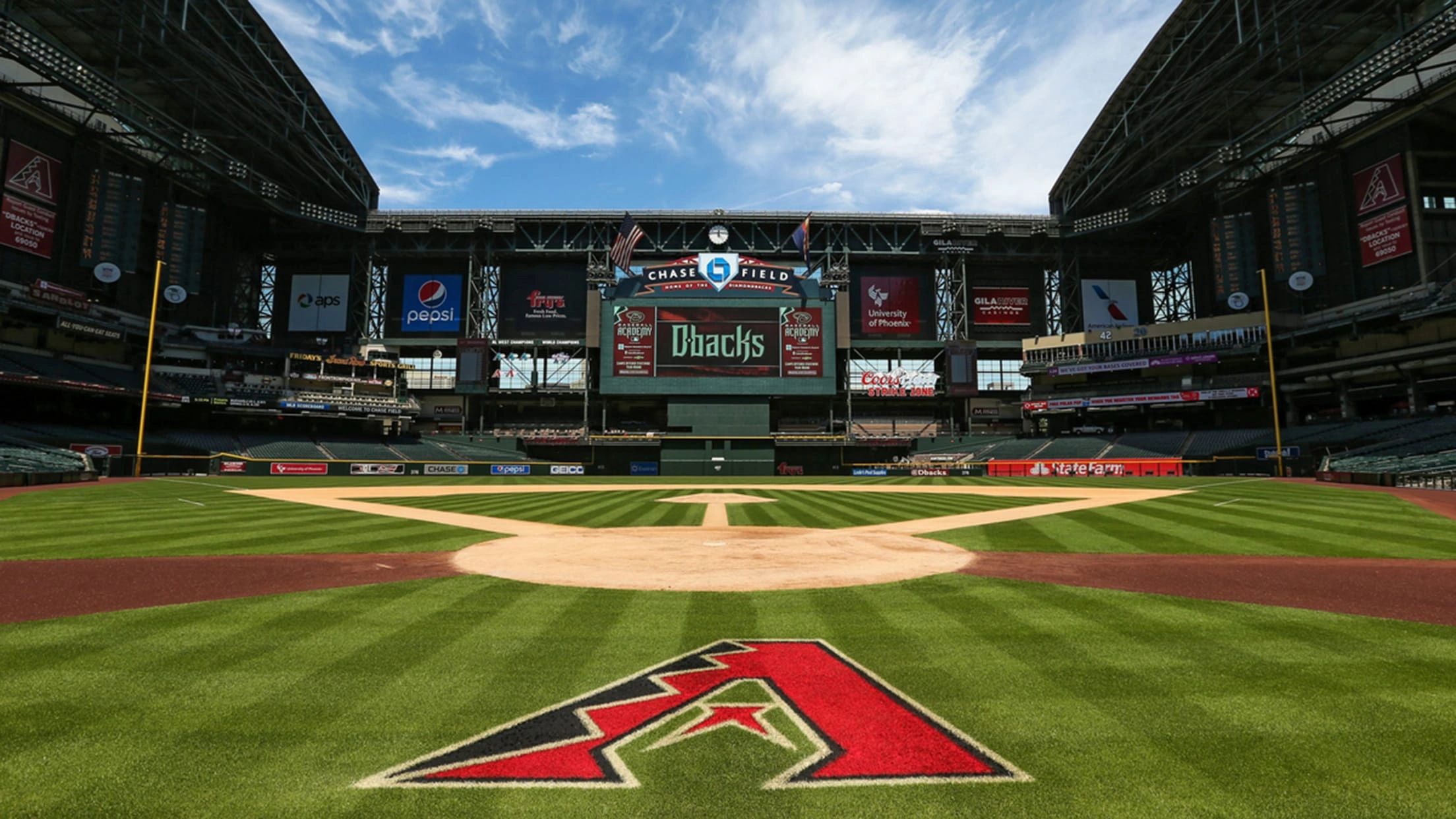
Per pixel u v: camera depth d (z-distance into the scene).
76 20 38.94
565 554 11.04
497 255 61.84
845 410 64.88
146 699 4.30
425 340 61.06
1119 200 62.94
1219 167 49.75
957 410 64.69
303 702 4.28
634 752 3.59
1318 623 6.25
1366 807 2.97
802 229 60.47
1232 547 11.40
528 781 3.25
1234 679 4.71
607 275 59.81
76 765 3.39
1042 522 15.91
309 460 48.22
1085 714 4.08
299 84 53.75
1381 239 42.59
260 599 7.41
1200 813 2.93
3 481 25.36
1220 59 46.91
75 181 44.56
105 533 13.30
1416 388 42.25
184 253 50.81
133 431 46.06
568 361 61.22
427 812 2.97
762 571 9.35
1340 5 38.56
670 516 18.17
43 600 7.34
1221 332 50.75
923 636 5.88
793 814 2.95
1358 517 15.66
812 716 4.07
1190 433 51.34
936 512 18.83
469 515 18.47
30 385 39.97
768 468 58.94
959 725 3.92
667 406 61.97
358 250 61.44
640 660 5.18
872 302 63.47
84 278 45.09
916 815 2.94
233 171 51.09
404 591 7.93
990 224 61.97
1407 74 36.69
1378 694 4.37
